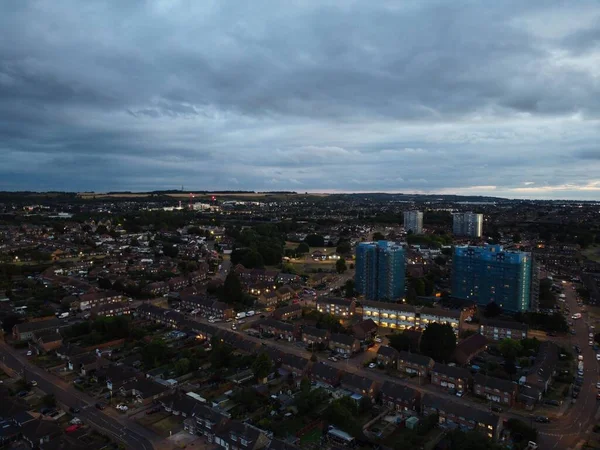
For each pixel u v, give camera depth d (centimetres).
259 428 14162
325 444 13462
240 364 18912
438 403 14950
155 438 13862
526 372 18225
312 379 17925
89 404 15988
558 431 14175
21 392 16662
